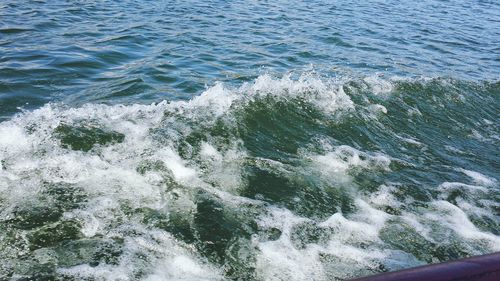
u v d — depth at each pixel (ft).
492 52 43.50
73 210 13.20
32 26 33.53
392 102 25.26
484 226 15.23
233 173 16.48
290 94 23.20
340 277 11.93
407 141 21.62
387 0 69.15
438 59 38.96
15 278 10.64
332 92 24.58
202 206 14.30
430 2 72.59
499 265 5.30
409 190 17.04
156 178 15.31
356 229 14.23
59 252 11.64
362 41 42.19
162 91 24.77
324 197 15.87
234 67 30.53
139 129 17.99
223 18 44.11
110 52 30.12
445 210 15.96
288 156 18.43
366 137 21.21
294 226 13.97
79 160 15.52
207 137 18.44
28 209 12.96
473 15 64.39
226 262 12.09
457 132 23.67
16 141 15.94
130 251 11.95
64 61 27.17
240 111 20.77
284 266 12.14
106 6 42.60
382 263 12.69
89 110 19.10
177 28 38.27
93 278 10.85
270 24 44.27
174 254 12.11
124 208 13.65
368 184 17.12
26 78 23.88
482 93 29.25
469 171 19.38
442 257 13.33
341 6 59.36
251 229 13.56
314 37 41.47
